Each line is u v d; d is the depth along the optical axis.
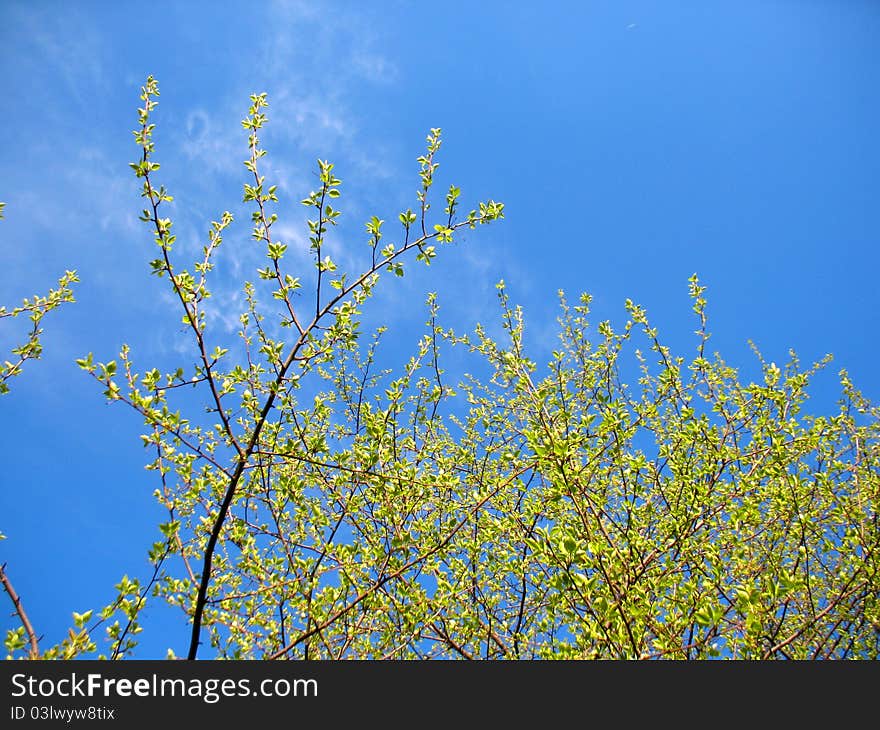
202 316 4.21
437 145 4.65
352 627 5.04
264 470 5.07
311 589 4.62
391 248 4.44
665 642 4.41
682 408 5.86
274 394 4.11
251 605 4.79
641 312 6.56
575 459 4.69
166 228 4.02
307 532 5.51
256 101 4.53
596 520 5.06
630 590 4.43
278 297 4.27
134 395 3.79
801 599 5.77
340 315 4.21
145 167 4.04
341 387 6.96
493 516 5.39
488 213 4.52
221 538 4.92
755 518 5.11
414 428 6.56
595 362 6.96
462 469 6.13
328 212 4.20
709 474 5.75
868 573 4.95
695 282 6.50
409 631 4.88
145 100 4.12
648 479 5.79
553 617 5.36
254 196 4.36
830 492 5.34
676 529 5.08
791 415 6.06
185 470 4.51
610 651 4.47
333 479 5.34
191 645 3.96
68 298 5.17
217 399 4.09
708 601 4.47
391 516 5.11
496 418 6.61
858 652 5.93
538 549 4.41
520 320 6.36
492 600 5.67
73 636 3.59
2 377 4.89
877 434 6.61
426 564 4.83
